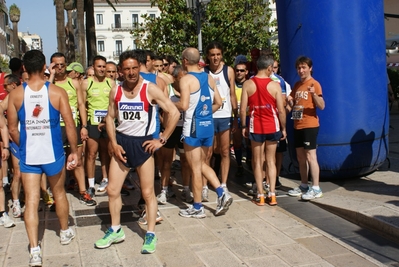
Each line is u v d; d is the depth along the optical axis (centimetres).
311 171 620
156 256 449
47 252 462
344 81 668
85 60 2156
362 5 667
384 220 501
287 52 706
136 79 436
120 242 484
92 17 1705
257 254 452
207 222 546
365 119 682
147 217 466
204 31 1274
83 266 428
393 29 1330
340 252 455
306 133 614
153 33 1348
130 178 798
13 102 438
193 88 535
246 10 1338
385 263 432
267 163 605
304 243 479
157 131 461
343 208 557
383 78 702
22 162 439
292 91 636
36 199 438
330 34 662
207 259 441
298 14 678
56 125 448
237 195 663
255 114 593
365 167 699
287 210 589
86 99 664
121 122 447
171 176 745
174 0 1283
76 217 574
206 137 550
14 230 528
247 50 1336
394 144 1017
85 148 695
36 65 438
